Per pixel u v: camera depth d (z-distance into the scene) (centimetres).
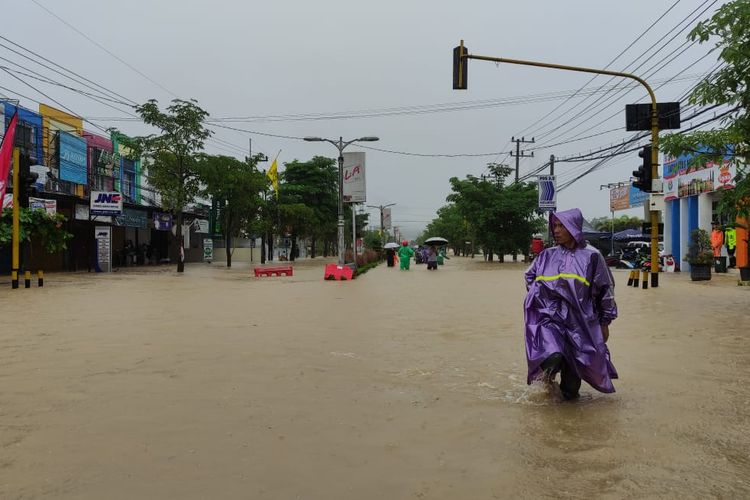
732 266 2714
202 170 2873
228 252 3659
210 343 793
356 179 2978
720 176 2462
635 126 1647
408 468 350
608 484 325
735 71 1105
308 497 310
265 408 479
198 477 336
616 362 660
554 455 370
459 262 4934
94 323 992
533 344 496
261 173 3712
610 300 498
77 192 3134
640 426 427
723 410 468
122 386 552
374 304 1327
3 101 2534
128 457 367
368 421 444
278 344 787
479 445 390
